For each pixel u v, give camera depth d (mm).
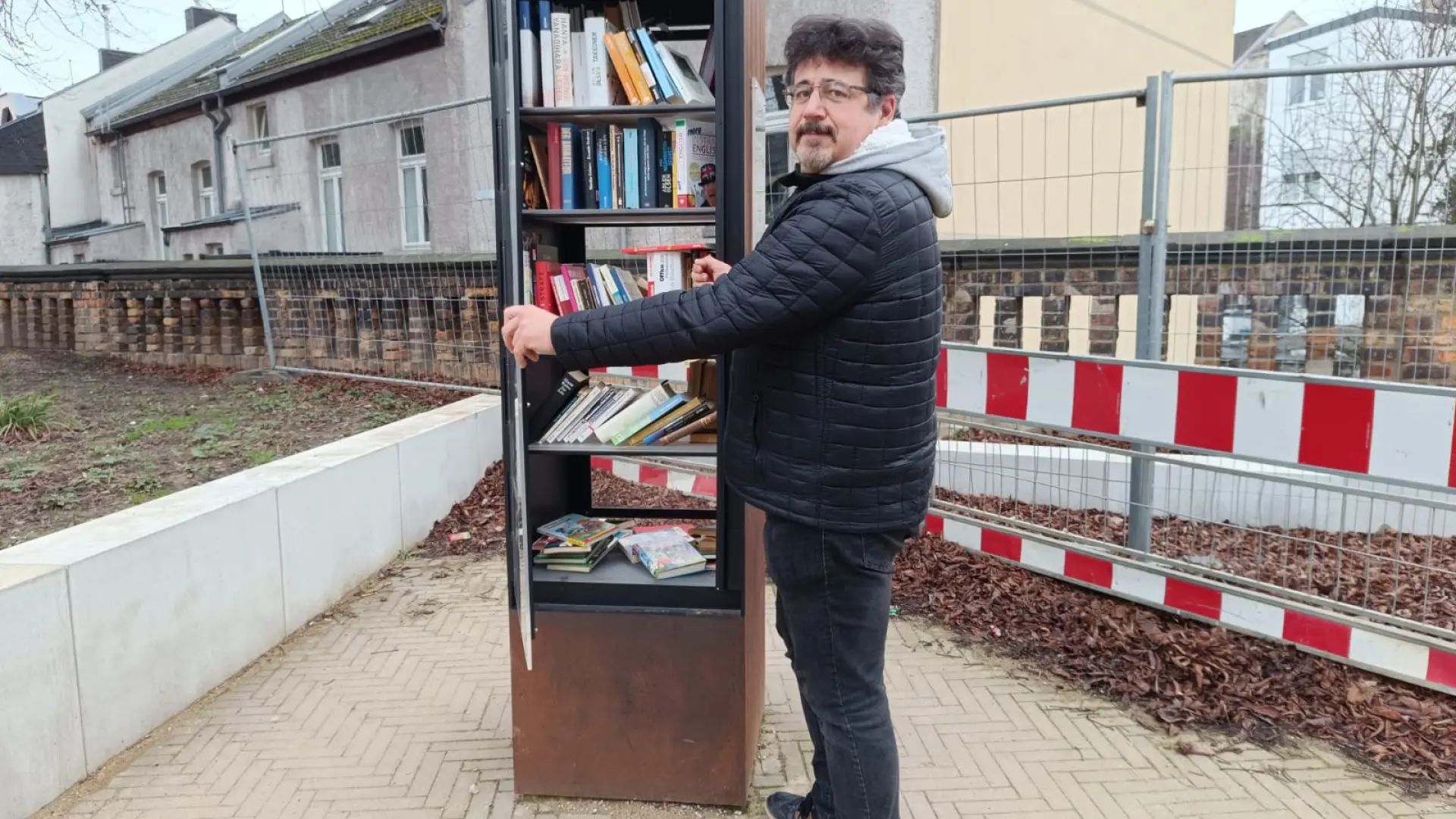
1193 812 2430
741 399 1883
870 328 1689
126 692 2738
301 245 15484
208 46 25594
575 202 2293
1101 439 4562
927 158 1753
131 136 22531
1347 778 2576
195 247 18125
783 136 5027
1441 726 2771
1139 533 3697
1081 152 9125
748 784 2477
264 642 3436
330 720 2951
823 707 1918
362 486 4184
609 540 2623
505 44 2051
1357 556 3938
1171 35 12102
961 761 2699
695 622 2373
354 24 15500
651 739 2436
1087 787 2555
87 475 4574
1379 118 5719
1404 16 13578
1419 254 4211
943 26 9094
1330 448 2818
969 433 5094
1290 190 5629
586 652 2416
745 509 2312
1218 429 3062
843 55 1693
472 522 5023
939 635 3590
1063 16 10484
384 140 11000
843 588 1825
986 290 5496
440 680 3236
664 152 2246
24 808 2369
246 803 2480
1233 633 3377
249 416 6465
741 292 1668
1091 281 5164
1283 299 4543
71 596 2525
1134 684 3119
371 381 7715
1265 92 5848
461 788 2561
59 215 27172
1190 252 4719
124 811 2438
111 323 10227
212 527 3127
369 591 4121
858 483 1752
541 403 2439
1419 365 4270
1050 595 3814
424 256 7297
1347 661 3018
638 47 2205
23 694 2365
